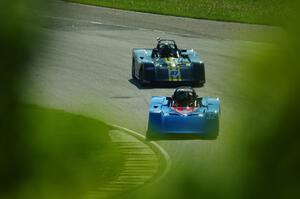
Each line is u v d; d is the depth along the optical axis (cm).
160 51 10912
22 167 1012
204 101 7956
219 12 17325
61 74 11269
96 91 10269
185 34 15238
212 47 13825
